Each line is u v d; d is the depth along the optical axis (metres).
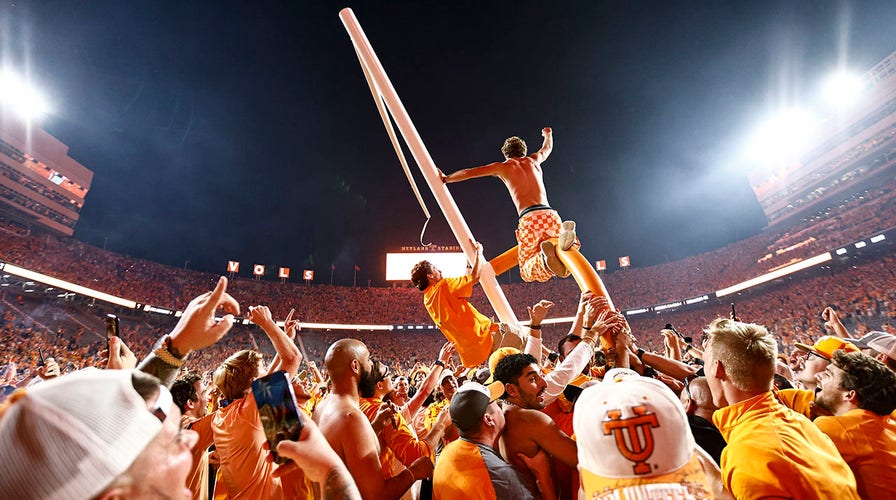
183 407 3.96
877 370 2.55
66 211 38.69
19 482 0.91
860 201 34.50
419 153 5.65
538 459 2.58
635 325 44.03
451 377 4.54
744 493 1.94
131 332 36.06
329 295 48.66
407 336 47.19
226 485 3.15
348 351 3.06
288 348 3.03
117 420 1.02
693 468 1.34
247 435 3.08
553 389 3.02
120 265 38.69
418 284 5.13
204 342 2.08
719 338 2.34
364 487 2.46
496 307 5.39
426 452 3.22
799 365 5.16
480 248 5.19
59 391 1.01
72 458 0.94
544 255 4.88
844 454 2.43
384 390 4.48
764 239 41.38
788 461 1.89
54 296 33.38
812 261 32.34
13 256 30.98
